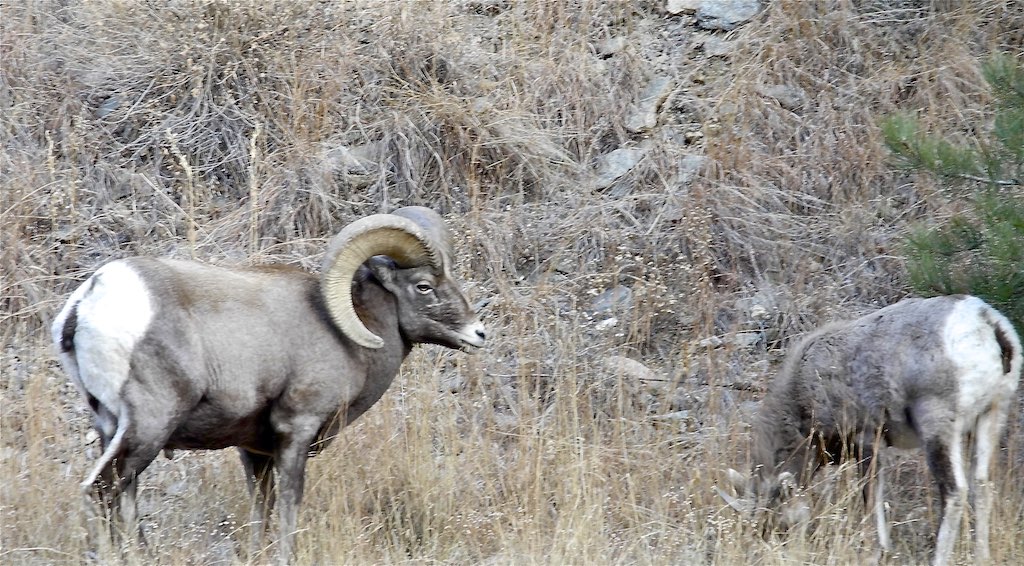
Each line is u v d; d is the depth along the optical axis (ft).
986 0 144.15
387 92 135.03
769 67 139.33
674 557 84.64
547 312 114.32
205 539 85.81
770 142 132.05
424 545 87.30
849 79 136.98
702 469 94.43
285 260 115.85
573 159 132.77
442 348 109.81
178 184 125.80
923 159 96.07
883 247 120.98
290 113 130.41
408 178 126.82
